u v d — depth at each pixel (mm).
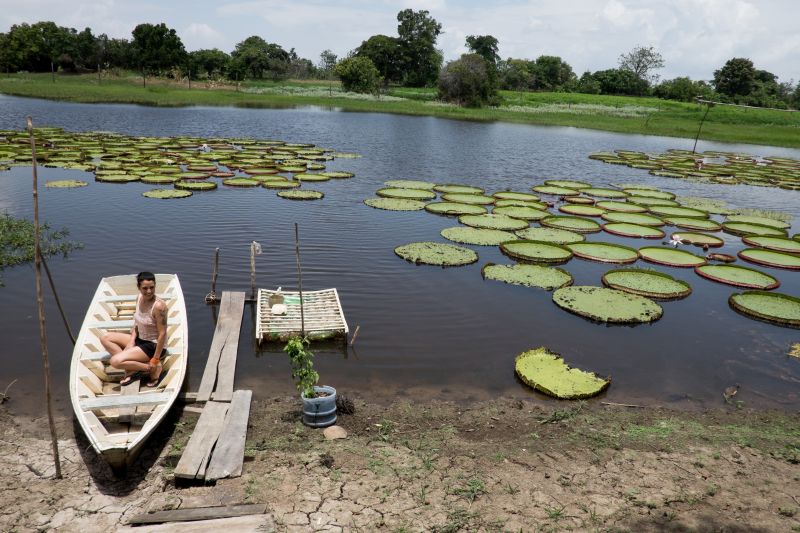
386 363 8672
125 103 50469
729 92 87438
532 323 10352
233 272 11992
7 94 51344
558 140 39938
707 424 7344
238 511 5148
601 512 5422
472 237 15414
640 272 13133
